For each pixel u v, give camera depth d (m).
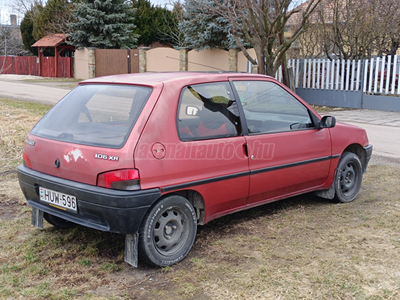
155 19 35.53
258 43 13.92
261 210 5.16
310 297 3.20
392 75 15.25
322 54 20.36
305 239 4.27
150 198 3.49
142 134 3.51
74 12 30.78
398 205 5.27
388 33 17.27
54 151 3.83
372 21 16.77
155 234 3.66
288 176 4.68
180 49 25.69
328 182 5.22
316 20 17.91
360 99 16.00
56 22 35.28
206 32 23.50
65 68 33.84
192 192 3.98
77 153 3.63
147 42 35.62
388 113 14.89
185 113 3.85
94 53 30.28
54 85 26.81
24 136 8.76
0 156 7.46
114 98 3.93
